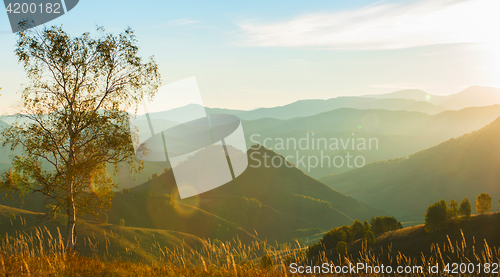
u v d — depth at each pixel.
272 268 10.31
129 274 9.30
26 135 15.62
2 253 10.18
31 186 15.80
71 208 15.73
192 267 10.08
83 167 15.43
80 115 16.12
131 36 17.48
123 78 17.02
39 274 8.42
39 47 15.67
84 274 9.05
